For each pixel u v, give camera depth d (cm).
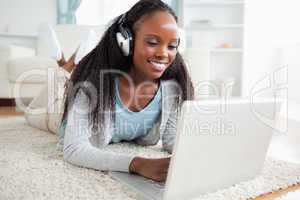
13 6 362
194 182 75
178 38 86
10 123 180
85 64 102
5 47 267
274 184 88
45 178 86
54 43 266
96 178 86
